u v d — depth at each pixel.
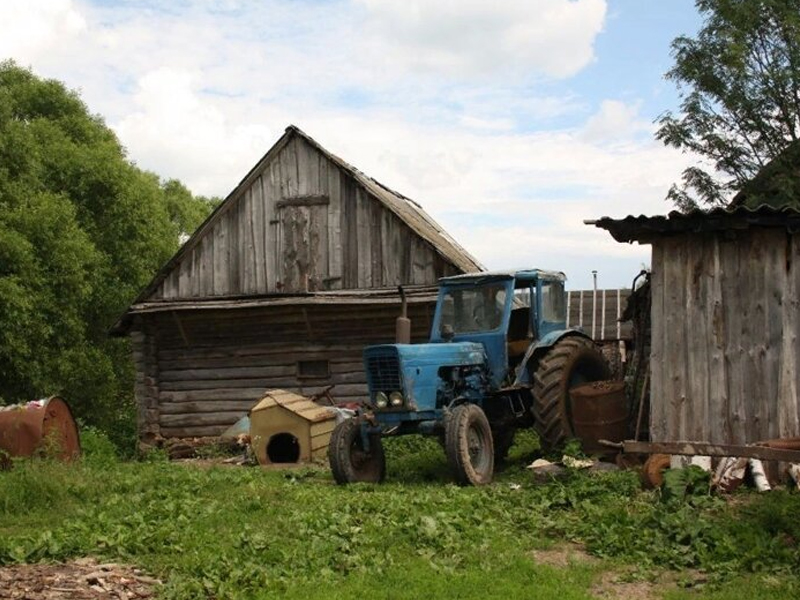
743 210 10.26
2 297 22.75
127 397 32.53
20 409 13.33
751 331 10.55
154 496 10.44
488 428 11.82
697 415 10.75
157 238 32.62
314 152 19.94
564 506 9.54
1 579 6.79
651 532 8.12
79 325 26.33
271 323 19.78
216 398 20.12
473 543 8.08
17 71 33.19
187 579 6.97
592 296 26.03
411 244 19.14
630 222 10.91
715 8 18.78
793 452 8.20
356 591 6.72
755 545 7.54
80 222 29.42
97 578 6.81
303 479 12.54
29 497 10.30
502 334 12.76
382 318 19.06
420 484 11.78
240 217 20.31
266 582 6.87
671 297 11.01
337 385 19.41
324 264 19.70
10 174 25.94
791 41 17.98
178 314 19.84
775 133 18.53
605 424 11.83
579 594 6.62
